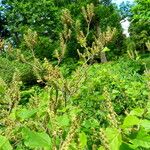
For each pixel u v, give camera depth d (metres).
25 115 2.24
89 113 4.20
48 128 2.24
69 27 4.18
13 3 38.81
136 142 1.83
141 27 40.25
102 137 1.83
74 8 36.41
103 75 6.02
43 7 37.53
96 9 35.91
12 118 2.26
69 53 32.88
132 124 1.86
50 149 1.79
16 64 13.50
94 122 2.76
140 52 39.19
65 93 2.92
